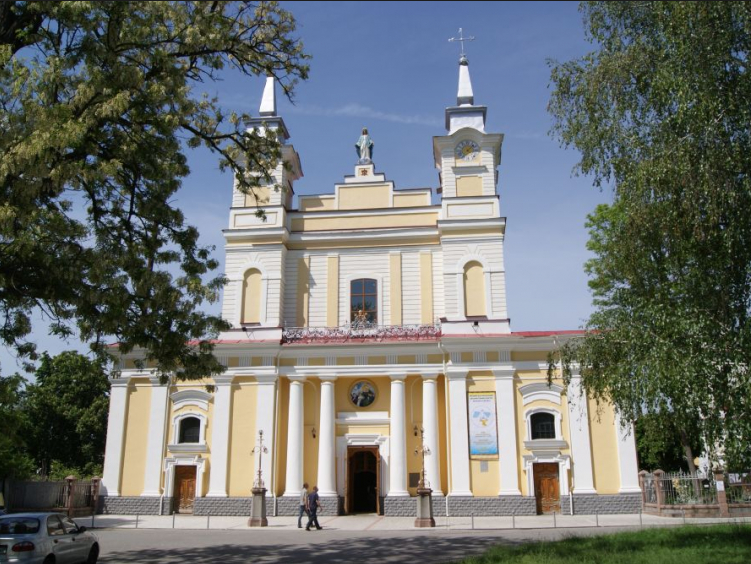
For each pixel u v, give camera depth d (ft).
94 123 46.32
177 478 109.60
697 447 51.44
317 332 114.52
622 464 101.91
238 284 118.01
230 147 63.00
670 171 43.75
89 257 47.32
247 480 106.52
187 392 111.86
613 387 49.75
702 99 41.96
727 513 90.22
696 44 43.16
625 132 49.85
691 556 45.75
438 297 117.80
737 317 43.27
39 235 46.06
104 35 50.42
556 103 55.26
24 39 48.34
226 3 57.21
